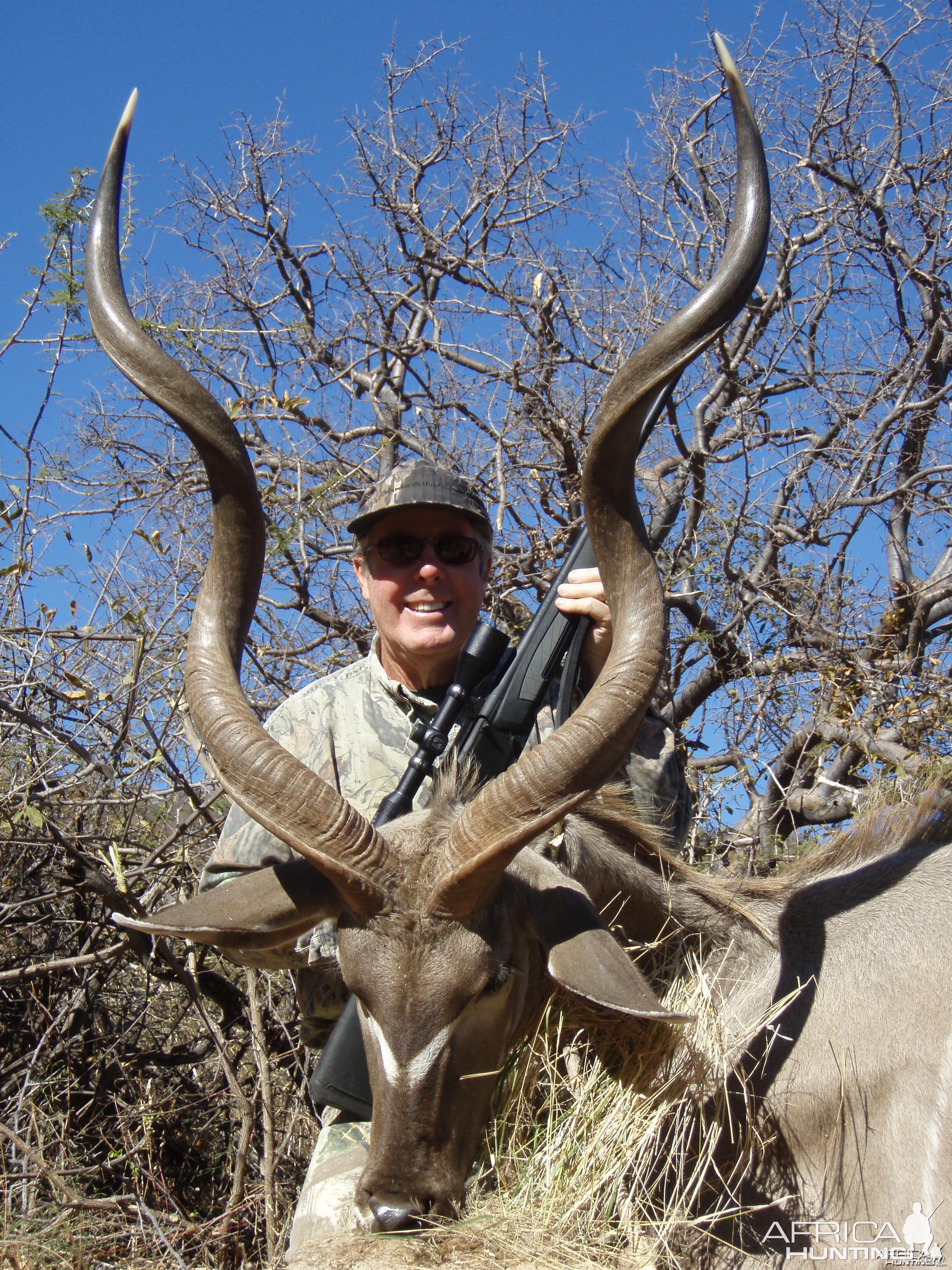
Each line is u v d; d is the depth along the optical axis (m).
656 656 2.89
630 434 2.91
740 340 7.86
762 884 3.64
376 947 2.77
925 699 6.03
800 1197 3.19
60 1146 4.27
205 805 4.61
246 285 8.25
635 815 3.57
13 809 4.65
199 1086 4.73
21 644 5.06
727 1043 3.31
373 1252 2.62
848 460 7.76
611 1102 3.20
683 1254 3.20
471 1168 2.98
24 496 5.16
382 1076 2.74
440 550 3.99
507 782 2.76
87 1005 4.72
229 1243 4.06
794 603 6.96
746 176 2.85
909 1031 3.12
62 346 5.15
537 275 7.89
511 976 2.87
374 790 3.95
